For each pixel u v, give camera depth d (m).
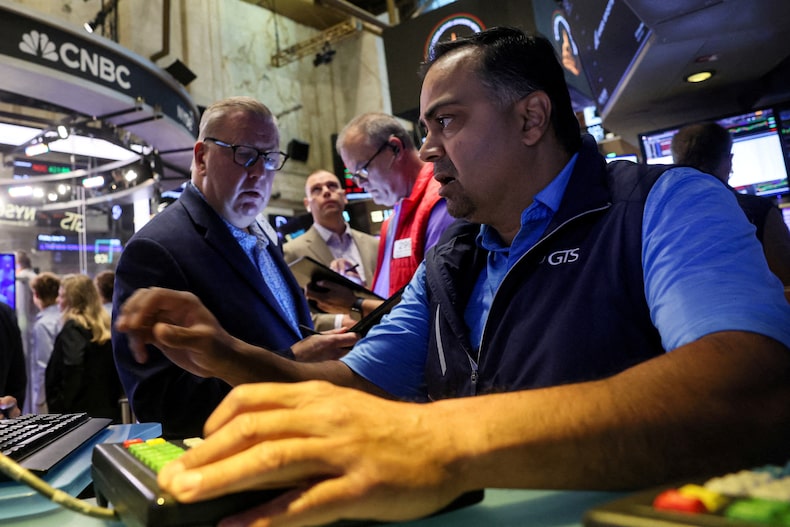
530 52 0.90
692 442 0.44
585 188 0.87
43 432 0.85
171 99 6.18
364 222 8.47
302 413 0.44
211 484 0.40
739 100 3.07
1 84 4.75
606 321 0.79
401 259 1.93
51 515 0.57
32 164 7.29
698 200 0.74
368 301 1.77
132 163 7.18
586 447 0.43
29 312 4.71
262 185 1.68
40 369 4.44
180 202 1.60
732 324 0.52
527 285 0.88
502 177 0.90
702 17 2.16
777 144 2.46
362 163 2.17
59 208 7.66
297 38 10.96
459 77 0.90
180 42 9.04
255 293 1.54
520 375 0.84
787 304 0.56
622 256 0.81
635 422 0.44
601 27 2.80
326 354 1.30
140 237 1.45
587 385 0.48
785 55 2.56
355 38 11.16
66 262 7.78
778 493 0.30
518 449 0.43
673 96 3.02
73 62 4.84
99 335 3.29
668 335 0.60
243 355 0.85
